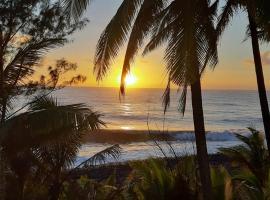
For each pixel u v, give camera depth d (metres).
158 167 9.69
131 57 8.17
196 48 7.31
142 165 10.02
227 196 9.15
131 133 49.19
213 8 10.32
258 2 7.90
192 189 9.62
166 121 77.19
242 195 10.33
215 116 92.38
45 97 10.60
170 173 9.91
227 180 9.34
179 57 7.12
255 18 8.52
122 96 8.41
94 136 47.75
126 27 7.96
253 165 13.41
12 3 10.59
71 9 8.11
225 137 55.69
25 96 10.84
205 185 8.59
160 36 7.93
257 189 10.45
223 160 32.34
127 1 7.90
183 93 8.40
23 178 9.80
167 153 22.91
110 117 82.94
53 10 11.14
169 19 7.80
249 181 11.39
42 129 7.31
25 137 7.40
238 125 76.50
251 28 11.22
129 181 11.82
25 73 10.06
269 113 11.45
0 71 9.86
